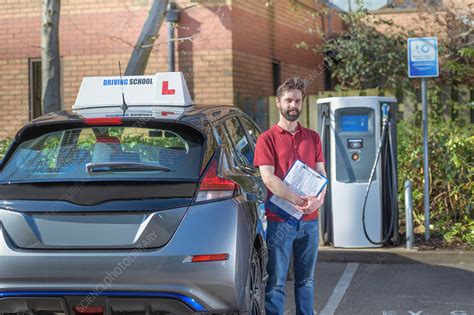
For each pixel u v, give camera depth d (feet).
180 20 42.45
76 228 16.16
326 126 30.45
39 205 16.30
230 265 16.16
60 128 17.84
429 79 45.01
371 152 30.01
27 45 44.83
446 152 33.30
